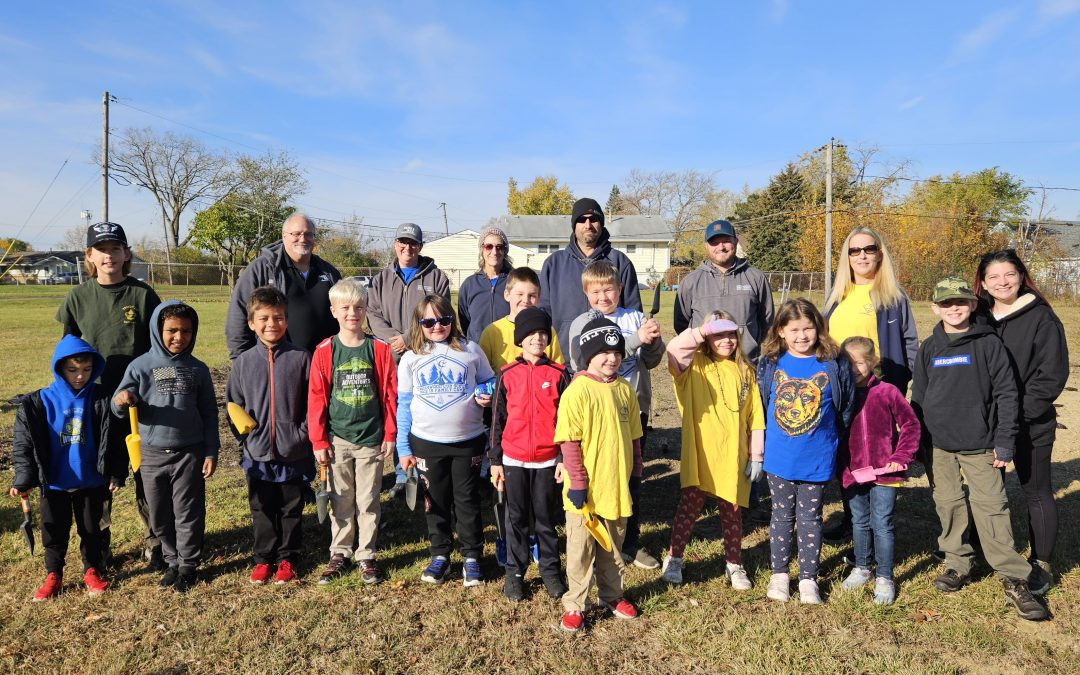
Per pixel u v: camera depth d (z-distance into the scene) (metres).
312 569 3.97
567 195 75.38
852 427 3.65
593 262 4.10
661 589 3.74
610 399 3.32
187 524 3.70
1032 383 3.63
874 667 2.98
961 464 3.67
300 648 3.11
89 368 3.64
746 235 50.66
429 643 3.16
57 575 3.62
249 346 4.48
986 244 32.41
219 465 6.07
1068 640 3.22
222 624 3.30
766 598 3.63
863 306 4.23
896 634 3.28
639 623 3.37
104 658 3.01
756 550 4.30
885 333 4.15
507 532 3.58
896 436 3.59
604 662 3.02
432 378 3.72
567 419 3.20
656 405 8.92
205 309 25.44
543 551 3.57
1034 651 3.11
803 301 3.61
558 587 3.55
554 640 3.20
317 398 3.74
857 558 3.74
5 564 3.96
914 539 4.45
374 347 3.86
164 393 3.62
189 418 3.69
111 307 3.95
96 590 3.63
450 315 3.76
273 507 3.85
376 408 3.83
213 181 51.09
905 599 3.61
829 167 27.45
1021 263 3.73
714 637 3.23
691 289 5.06
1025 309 3.66
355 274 42.72
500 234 4.92
